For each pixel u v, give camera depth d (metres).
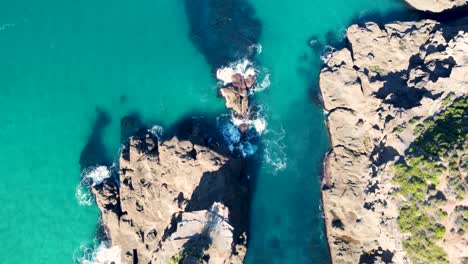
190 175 81.44
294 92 90.19
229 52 92.12
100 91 93.94
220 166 81.31
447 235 67.06
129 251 82.50
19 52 97.06
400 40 85.38
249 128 88.38
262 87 90.50
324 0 94.81
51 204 88.50
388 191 73.62
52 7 99.12
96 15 98.50
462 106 73.00
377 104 81.81
